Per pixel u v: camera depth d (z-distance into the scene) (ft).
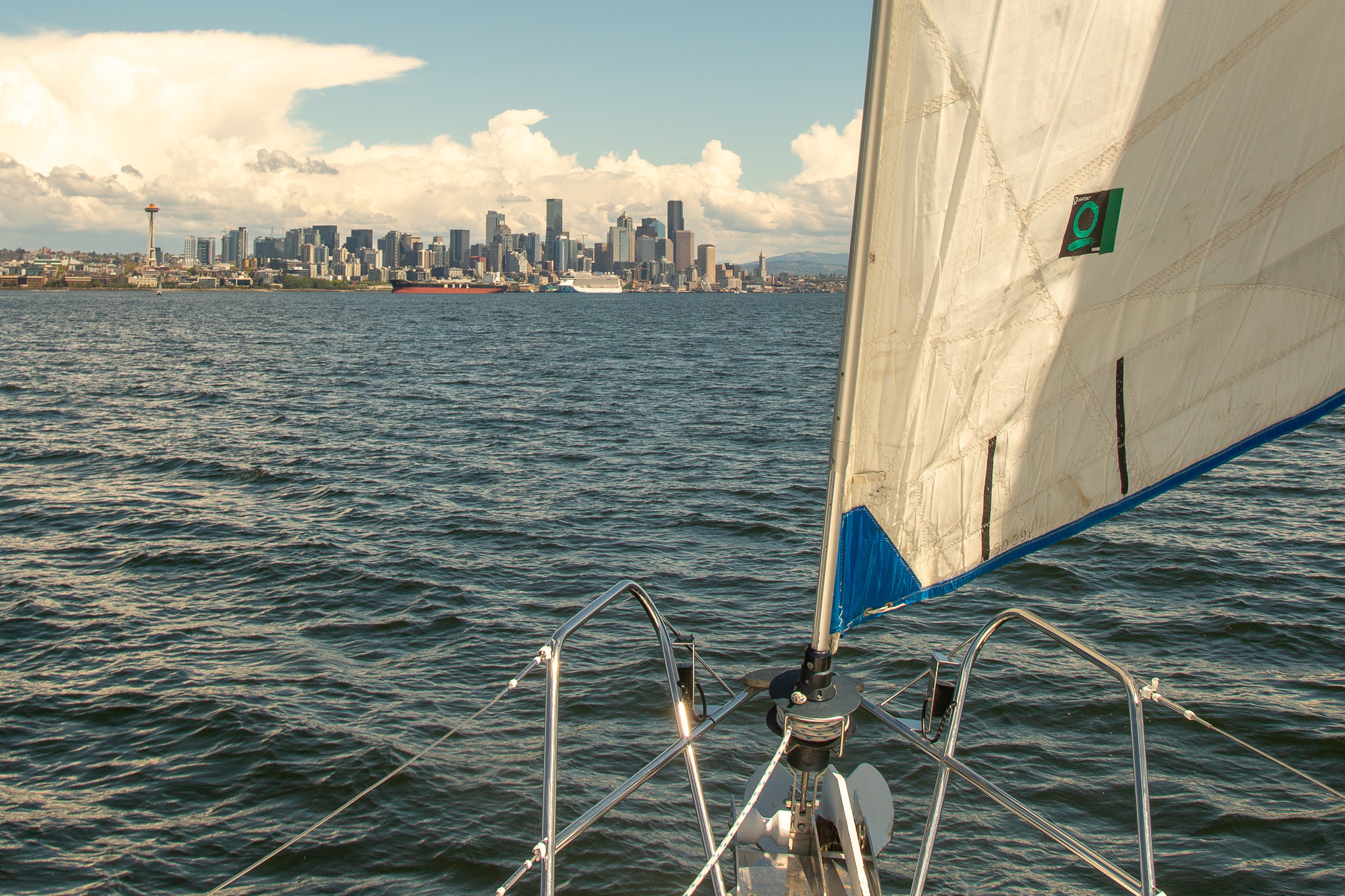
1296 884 25.46
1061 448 9.26
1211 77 8.19
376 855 27.66
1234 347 9.01
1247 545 54.70
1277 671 37.99
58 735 34.24
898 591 9.64
